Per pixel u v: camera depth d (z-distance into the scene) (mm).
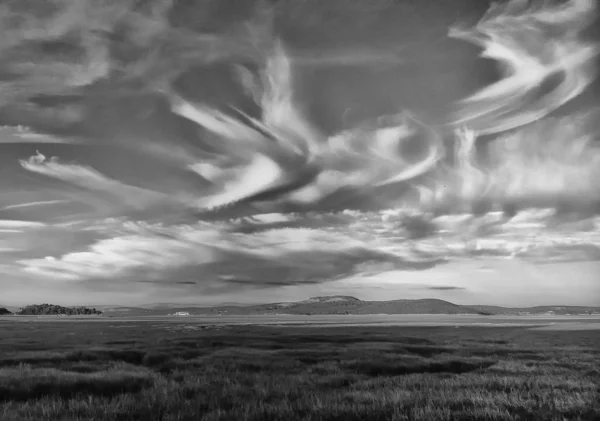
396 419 13492
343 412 14391
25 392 19000
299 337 61531
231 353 36906
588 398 16125
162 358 34469
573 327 109938
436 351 41531
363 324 143250
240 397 17078
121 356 36312
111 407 14898
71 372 23812
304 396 16812
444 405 15188
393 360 32438
